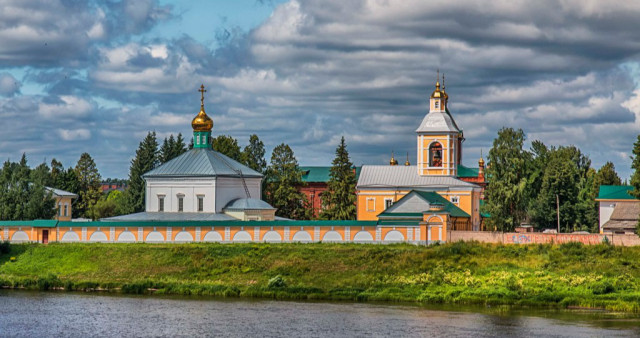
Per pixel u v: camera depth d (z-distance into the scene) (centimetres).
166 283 11438
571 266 11031
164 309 10119
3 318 9681
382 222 12338
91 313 9925
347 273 11362
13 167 14388
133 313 9900
